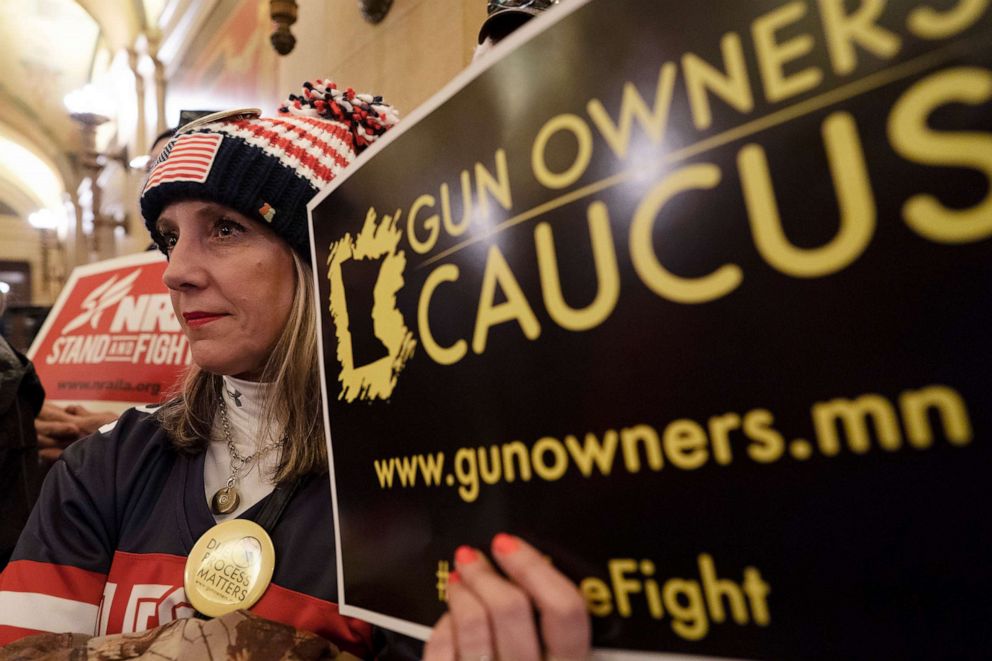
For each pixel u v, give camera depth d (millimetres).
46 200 9875
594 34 303
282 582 538
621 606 287
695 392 265
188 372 716
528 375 331
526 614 302
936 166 206
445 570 372
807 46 235
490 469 348
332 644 488
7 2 5184
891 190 215
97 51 5637
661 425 276
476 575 323
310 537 556
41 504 634
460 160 375
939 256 205
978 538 199
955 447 202
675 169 272
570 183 312
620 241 291
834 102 227
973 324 199
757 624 246
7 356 983
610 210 295
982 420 198
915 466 210
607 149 297
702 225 263
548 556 315
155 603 545
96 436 696
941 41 205
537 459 324
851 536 224
